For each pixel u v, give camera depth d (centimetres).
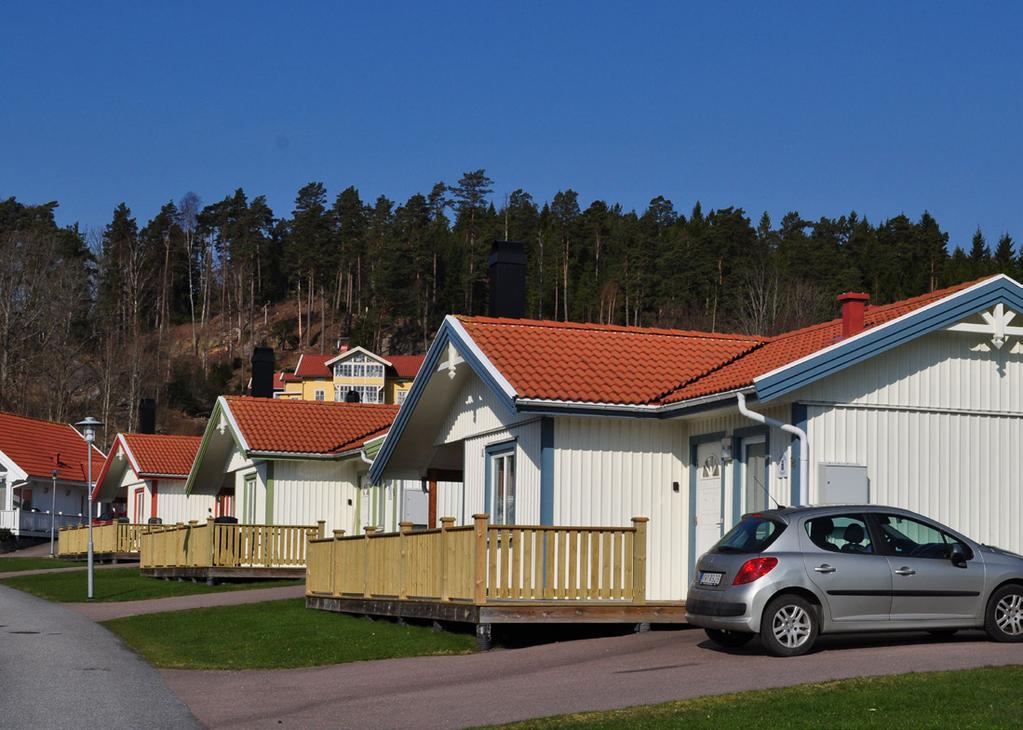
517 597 1661
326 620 2062
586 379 1888
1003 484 1742
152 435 5041
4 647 1827
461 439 2256
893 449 1694
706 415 1797
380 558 2020
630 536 1716
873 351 1659
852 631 1371
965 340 1748
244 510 3559
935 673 1168
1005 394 1759
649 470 1889
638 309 9250
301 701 1298
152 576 3472
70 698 1330
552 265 10738
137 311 11681
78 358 9381
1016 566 1425
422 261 11856
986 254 10269
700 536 1867
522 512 1933
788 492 1658
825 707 1043
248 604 2452
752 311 7838
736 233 9612
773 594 1355
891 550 1401
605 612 1678
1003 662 1230
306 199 13750
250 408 3362
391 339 11769
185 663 1647
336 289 13275
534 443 1898
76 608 2572
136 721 1184
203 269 13812
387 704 1238
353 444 3170
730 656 1392
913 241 9662
